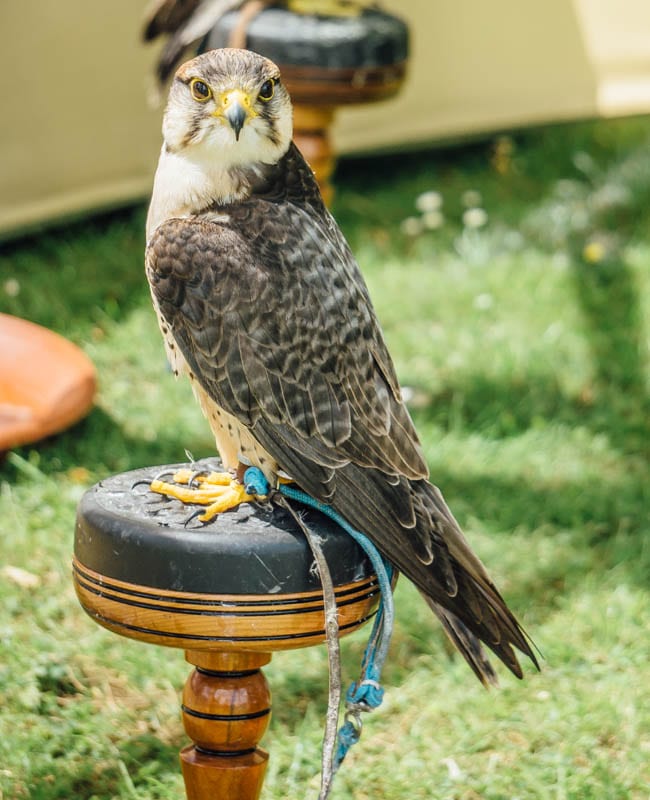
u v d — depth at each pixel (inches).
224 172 146.1
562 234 408.5
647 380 322.7
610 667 212.7
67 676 205.5
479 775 186.7
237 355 140.2
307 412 139.5
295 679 207.8
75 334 332.2
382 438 141.3
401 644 218.7
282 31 263.1
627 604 228.5
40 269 377.1
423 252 400.8
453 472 274.1
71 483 261.1
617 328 347.9
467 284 372.5
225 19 269.1
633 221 423.5
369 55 268.2
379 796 182.4
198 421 291.3
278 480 143.6
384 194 455.8
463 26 486.0
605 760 189.6
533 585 237.0
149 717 198.2
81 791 181.6
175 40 272.8
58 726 193.9
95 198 418.9
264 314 140.0
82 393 274.7
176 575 129.4
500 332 343.6
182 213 148.3
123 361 322.0
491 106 500.7
